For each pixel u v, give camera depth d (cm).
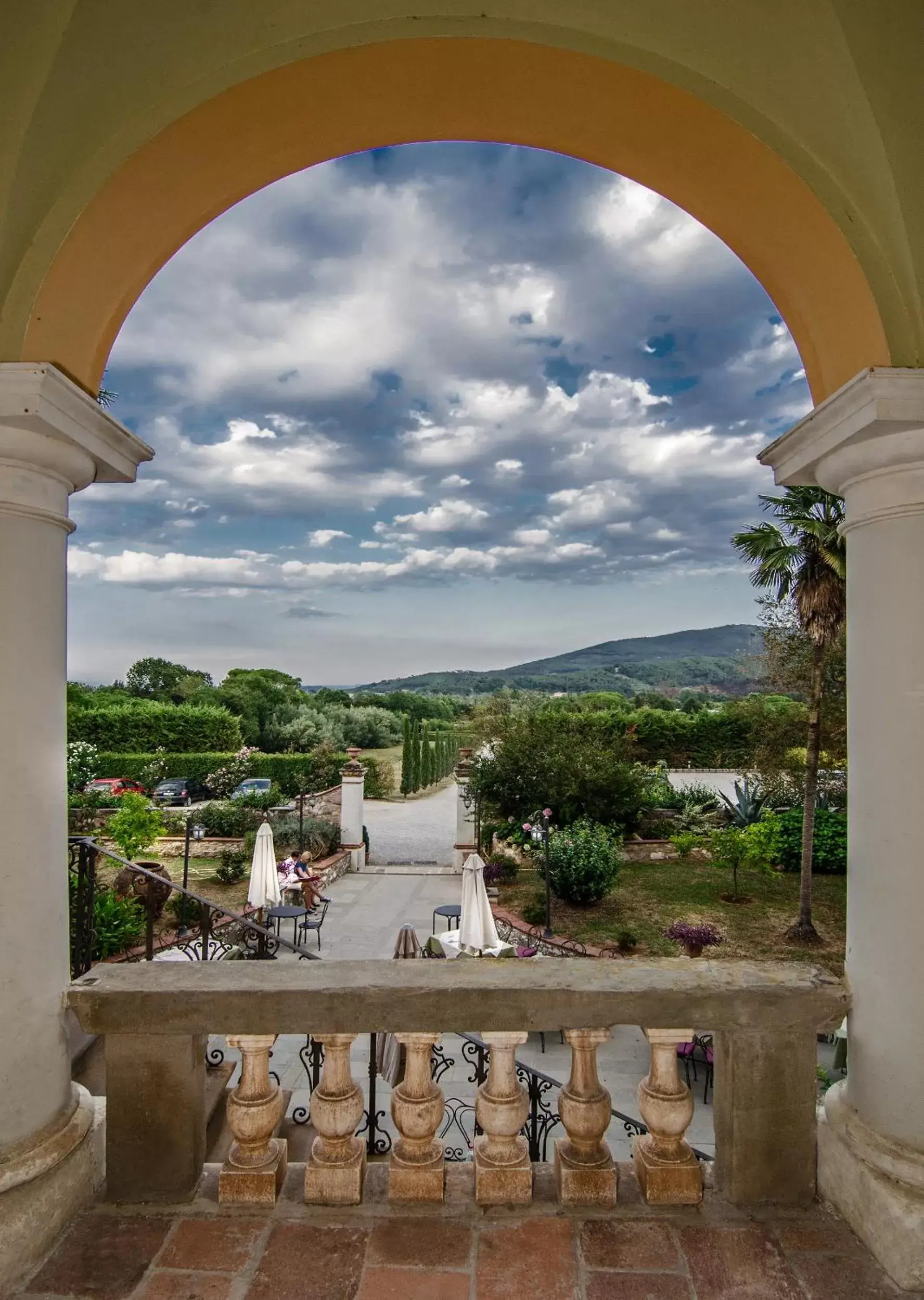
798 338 277
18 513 223
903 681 223
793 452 262
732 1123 235
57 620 235
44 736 228
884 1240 210
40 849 225
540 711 2294
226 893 1352
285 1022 232
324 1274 207
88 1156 237
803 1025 234
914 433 219
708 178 258
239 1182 234
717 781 2392
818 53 226
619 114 249
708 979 242
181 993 231
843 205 229
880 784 228
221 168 251
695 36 227
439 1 222
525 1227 225
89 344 253
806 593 1159
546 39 225
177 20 222
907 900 220
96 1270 208
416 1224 226
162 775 2583
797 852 1567
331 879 1575
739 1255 215
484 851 1720
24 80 215
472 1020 232
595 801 1661
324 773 2617
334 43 224
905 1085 219
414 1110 235
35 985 224
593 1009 232
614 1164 247
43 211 219
